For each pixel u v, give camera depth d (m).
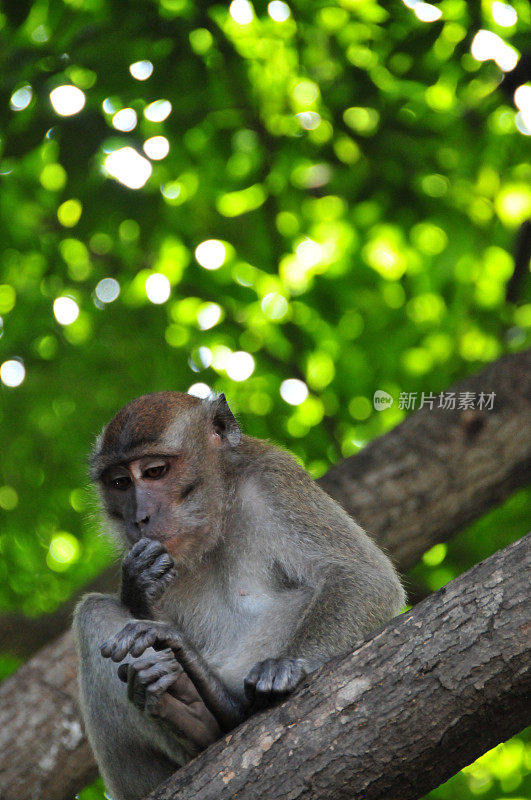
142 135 11.84
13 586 14.88
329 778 5.88
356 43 13.66
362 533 8.50
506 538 14.61
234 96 13.80
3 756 10.49
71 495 14.70
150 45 12.23
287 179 14.90
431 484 11.74
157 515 8.27
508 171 14.83
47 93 11.63
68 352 14.84
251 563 8.40
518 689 5.59
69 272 14.95
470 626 5.77
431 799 14.57
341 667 6.16
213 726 7.22
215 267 15.49
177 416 8.59
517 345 15.66
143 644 6.80
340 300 15.61
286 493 8.44
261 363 15.78
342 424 15.80
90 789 14.66
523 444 12.05
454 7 12.88
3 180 14.34
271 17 13.38
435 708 5.73
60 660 10.98
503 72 13.47
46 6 12.78
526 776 14.63
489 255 16.12
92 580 12.72
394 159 13.71
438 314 15.73
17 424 14.55
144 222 12.88
